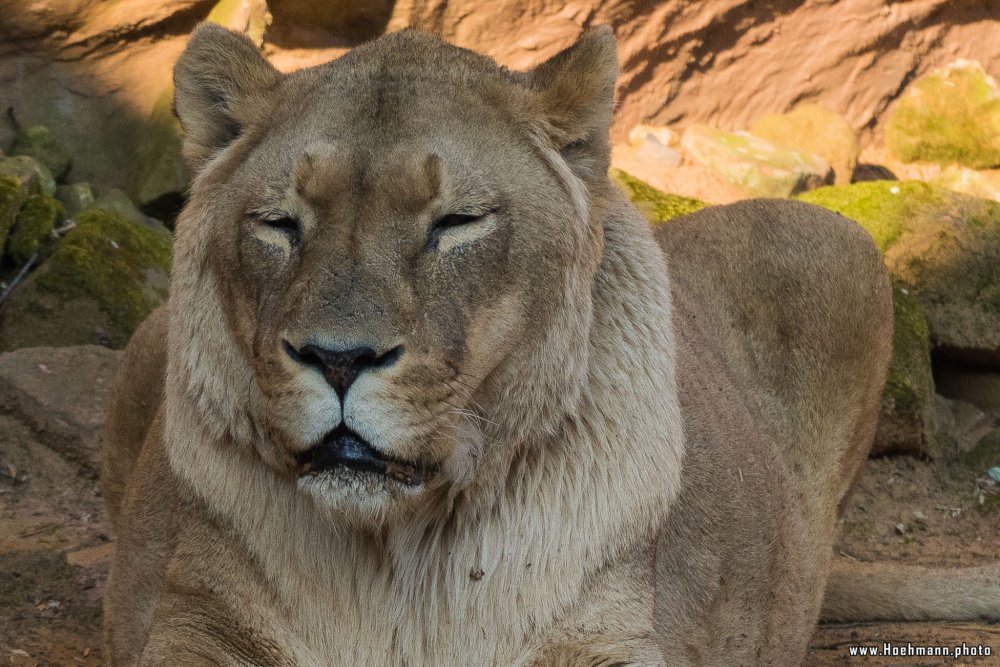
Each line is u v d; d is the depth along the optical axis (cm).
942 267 1608
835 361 973
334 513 607
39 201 1647
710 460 770
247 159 627
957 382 1616
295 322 550
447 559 627
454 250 582
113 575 770
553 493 624
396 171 580
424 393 561
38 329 1492
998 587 1050
